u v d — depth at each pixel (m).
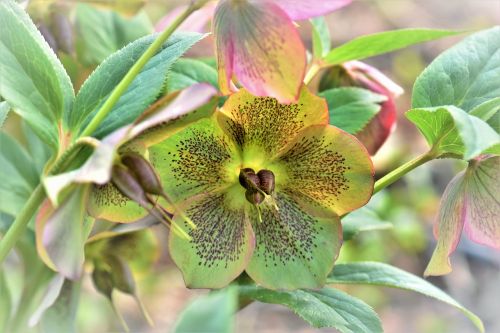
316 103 0.39
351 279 0.44
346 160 0.40
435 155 0.42
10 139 0.47
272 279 0.40
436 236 0.41
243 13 0.38
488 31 0.44
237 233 0.40
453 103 0.43
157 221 0.43
